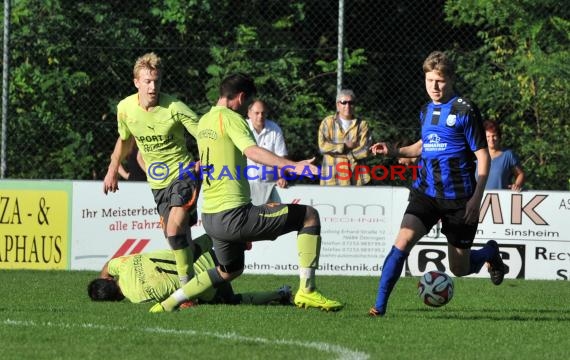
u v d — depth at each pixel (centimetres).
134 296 2166
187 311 1978
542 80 3609
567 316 2067
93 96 3681
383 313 1936
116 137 3662
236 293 2330
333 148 2995
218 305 2109
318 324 1811
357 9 4084
